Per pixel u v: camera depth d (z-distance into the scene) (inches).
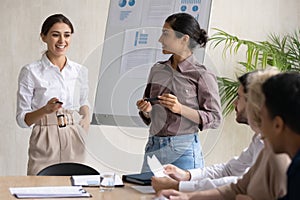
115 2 173.2
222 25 221.9
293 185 75.2
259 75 87.4
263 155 93.6
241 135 225.0
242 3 222.5
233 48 222.5
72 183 128.4
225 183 112.3
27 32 215.5
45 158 163.5
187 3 164.7
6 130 216.5
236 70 222.5
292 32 225.1
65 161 164.2
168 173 124.9
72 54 217.2
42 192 117.8
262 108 81.9
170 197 100.1
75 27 216.8
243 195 92.4
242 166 124.3
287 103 77.9
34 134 163.9
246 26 223.0
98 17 217.8
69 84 169.5
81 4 216.8
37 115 159.5
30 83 166.9
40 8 215.6
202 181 113.6
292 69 206.7
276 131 79.4
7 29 214.7
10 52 215.2
